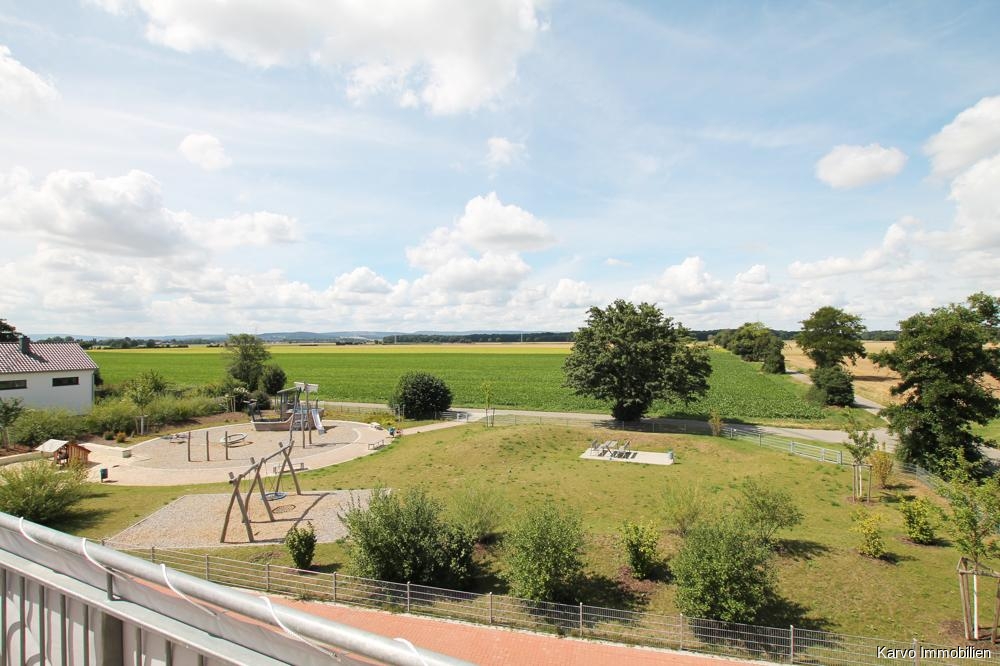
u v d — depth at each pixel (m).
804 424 49.38
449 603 16.72
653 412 55.69
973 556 15.05
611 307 45.91
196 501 26.89
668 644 14.80
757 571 15.35
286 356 148.12
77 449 34.47
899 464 30.88
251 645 2.46
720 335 197.12
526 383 84.44
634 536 18.41
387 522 17.81
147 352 159.88
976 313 29.73
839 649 14.43
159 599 2.79
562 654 14.38
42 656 3.41
